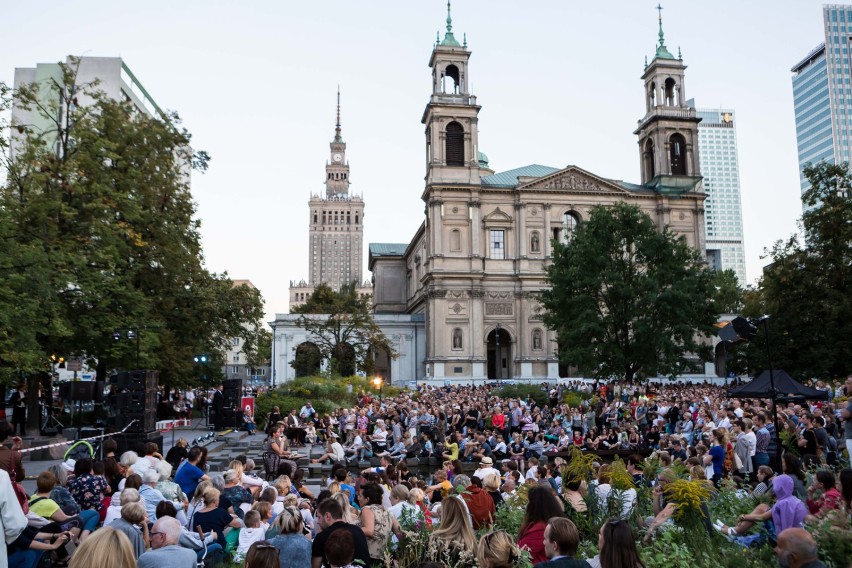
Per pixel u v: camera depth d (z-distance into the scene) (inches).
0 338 1091.9
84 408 1727.4
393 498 529.3
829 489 495.5
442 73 3631.9
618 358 2153.1
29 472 933.2
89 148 1382.9
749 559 428.1
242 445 1371.8
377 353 3969.0
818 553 397.7
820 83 7815.0
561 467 726.5
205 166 1731.1
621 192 3624.5
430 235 3533.5
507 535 310.7
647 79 3868.1
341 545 318.7
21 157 1320.1
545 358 3486.7
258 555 283.1
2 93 1320.1
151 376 1032.8
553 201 3592.5
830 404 1096.2
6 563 307.1
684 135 3762.3
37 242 1202.0
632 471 667.4
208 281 1973.4
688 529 460.4
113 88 3368.6
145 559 327.6
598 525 496.7
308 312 3804.1
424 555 422.3
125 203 1390.3
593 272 2240.4
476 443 1179.9
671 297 2111.2
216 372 2290.8
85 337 1368.1
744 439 830.5
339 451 1151.0
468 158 3572.8
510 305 3543.3
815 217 1889.8
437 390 2635.3
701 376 3329.2
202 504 509.7
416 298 4101.9
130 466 602.2
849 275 1833.2
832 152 7598.4
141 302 1440.7
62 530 472.4
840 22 7736.2
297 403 1804.9
